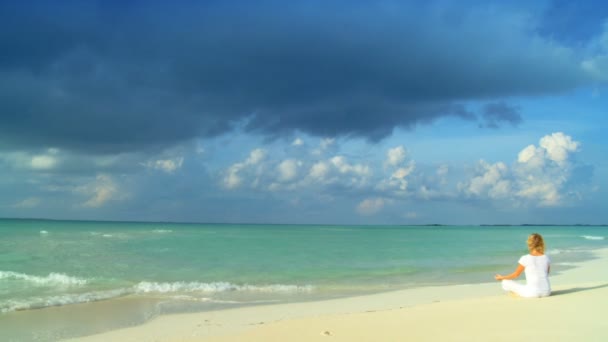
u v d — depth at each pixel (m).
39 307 13.28
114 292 15.75
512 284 11.64
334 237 69.88
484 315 9.06
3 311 12.67
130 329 10.58
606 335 7.36
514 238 71.19
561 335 7.38
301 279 19.95
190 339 8.21
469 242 55.75
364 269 23.78
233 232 88.69
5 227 89.00
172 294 15.64
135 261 26.05
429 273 22.23
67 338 9.81
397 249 40.25
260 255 31.80
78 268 22.31
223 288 16.95
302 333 8.20
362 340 7.55
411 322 8.76
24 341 9.62
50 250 32.41
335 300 14.63
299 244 47.06
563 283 17.16
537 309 9.49
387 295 15.54
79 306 13.48
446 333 7.74
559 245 50.78
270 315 12.16
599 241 62.59
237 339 7.98
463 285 17.80
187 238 54.78
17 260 25.50
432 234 96.38
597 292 11.62
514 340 7.13
